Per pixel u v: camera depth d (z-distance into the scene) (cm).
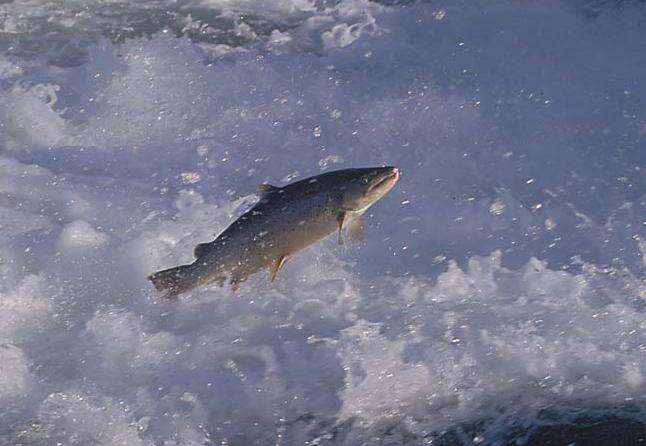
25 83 902
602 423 557
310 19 1051
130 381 586
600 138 848
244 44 1000
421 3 1065
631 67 953
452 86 918
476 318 629
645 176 797
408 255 701
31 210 729
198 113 864
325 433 551
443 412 566
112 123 849
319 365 593
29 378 585
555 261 698
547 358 599
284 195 607
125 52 920
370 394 575
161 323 630
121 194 752
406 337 611
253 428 555
